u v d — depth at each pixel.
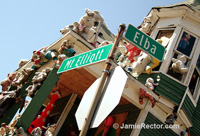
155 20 9.37
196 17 8.62
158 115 7.34
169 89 7.41
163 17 9.16
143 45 4.05
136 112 7.25
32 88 6.41
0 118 7.04
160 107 7.40
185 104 7.53
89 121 3.21
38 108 6.20
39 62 7.56
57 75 6.62
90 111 3.24
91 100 3.46
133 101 7.05
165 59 7.96
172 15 8.90
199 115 8.30
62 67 4.66
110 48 3.66
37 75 6.82
